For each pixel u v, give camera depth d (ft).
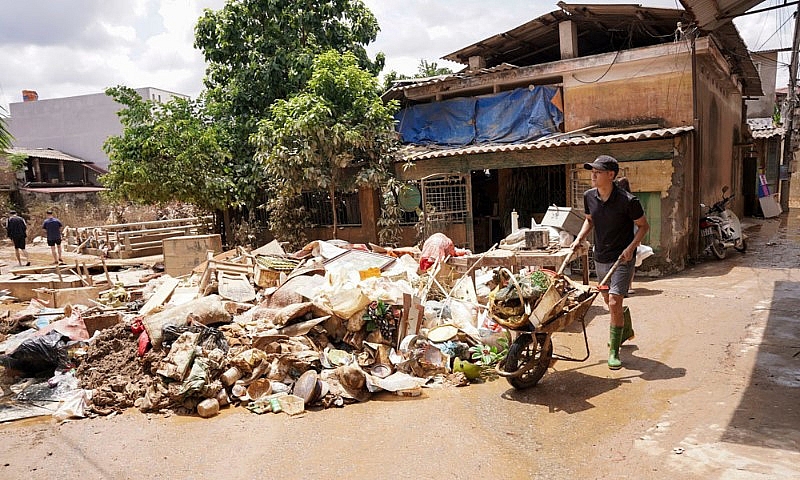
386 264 27.86
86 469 13.24
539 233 24.97
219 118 51.60
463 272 26.96
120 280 37.99
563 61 41.39
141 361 18.40
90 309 26.66
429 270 27.86
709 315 23.66
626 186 23.95
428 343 19.27
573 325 23.99
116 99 46.32
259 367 17.76
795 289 27.30
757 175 67.15
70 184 105.81
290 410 15.96
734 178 57.47
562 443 13.20
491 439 13.66
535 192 46.47
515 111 44.24
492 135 45.24
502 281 16.66
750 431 12.76
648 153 34.19
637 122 39.17
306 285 23.09
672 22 41.27
